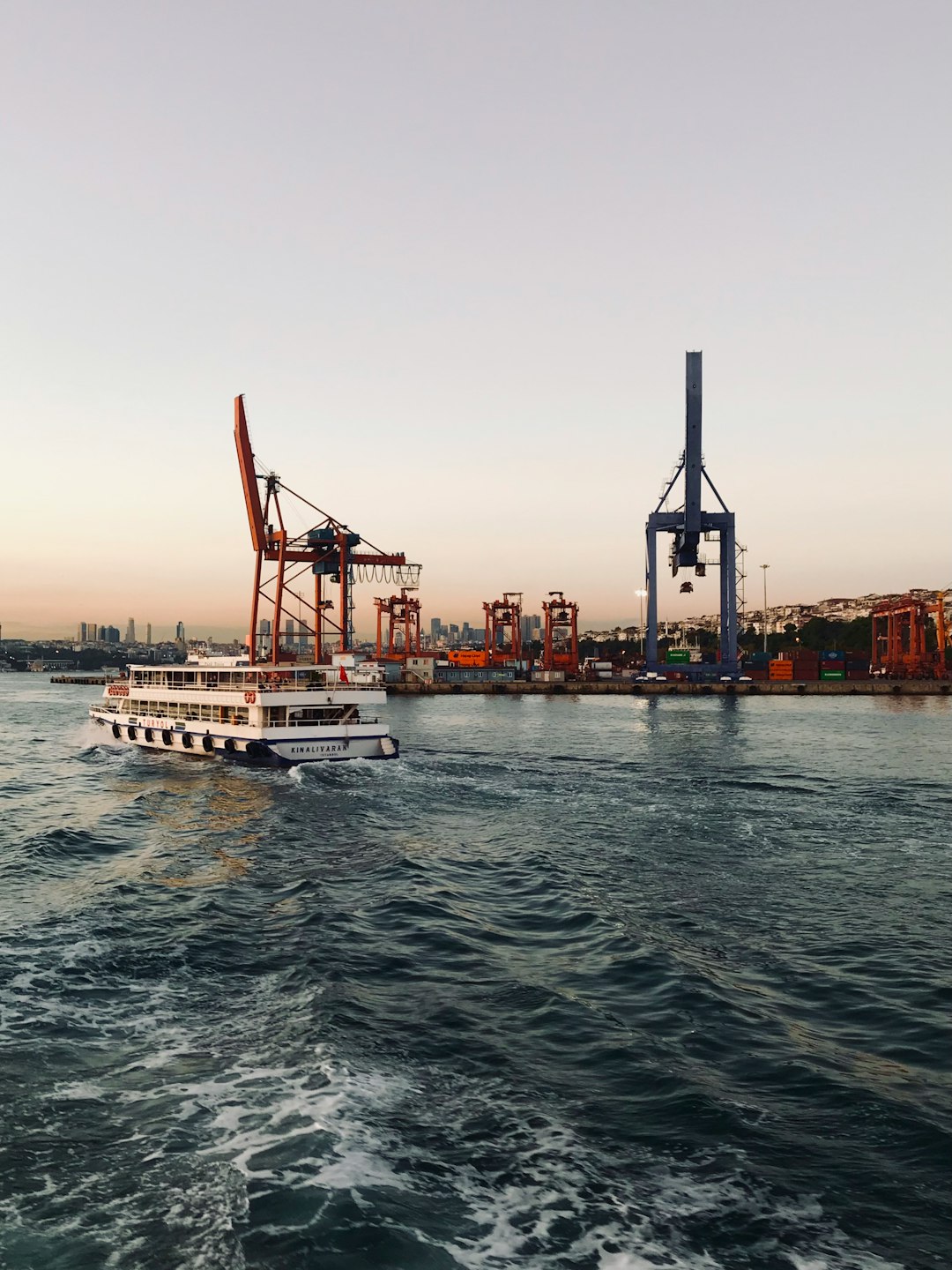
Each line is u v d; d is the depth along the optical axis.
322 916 21.75
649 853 30.53
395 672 184.75
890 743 72.06
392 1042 14.47
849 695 157.62
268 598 113.38
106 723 70.62
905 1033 15.27
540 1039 14.80
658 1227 9.73
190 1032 14.75
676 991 17.09
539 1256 9.20
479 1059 13.93
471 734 82.00
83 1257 9.01
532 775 49.94
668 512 156.25
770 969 18.69
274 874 26.77
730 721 98.62
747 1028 15.39
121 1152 10.98
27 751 67.56
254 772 47.84
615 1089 12.99
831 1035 15.16
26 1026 14.79
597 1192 10.34
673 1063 13.91
